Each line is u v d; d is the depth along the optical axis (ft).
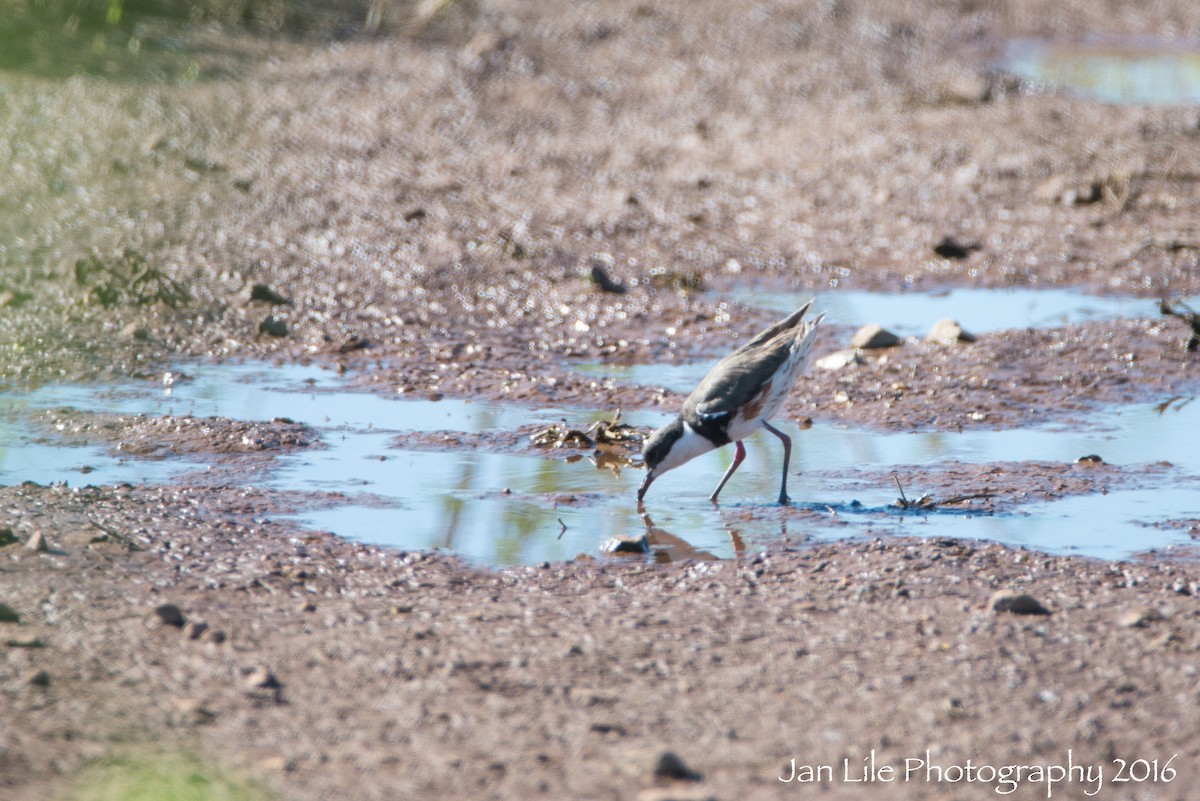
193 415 43.88
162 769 21.26
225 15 107.24
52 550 31.40
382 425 43.88
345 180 76.28
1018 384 48.80
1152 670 26.00
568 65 104.58
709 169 81.35
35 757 21.31
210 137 82.17
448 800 20.80
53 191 70.13
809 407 46.75
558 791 21.15
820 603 29.89
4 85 86.38
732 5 121.60
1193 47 118.83
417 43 107.96
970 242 68.18
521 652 26.76
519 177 78.69
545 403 46.57
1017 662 26.40
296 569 31.48
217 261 61.72
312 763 21.81
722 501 37.93
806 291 62.03
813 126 89.92
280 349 51.85
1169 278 62.95
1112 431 43.98
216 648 26.30
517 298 59.06
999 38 119.75
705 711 24.17
